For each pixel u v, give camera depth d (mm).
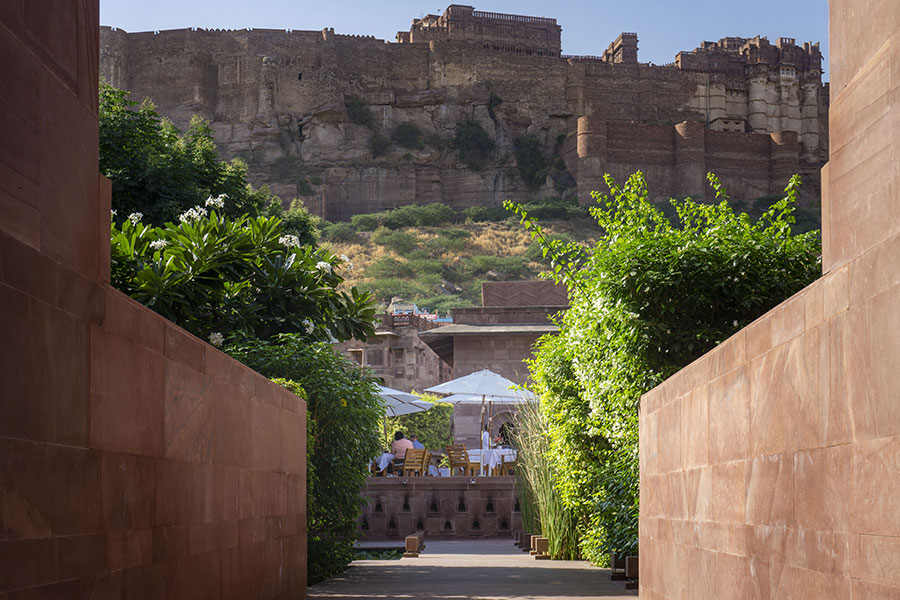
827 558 2541
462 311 31938
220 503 4305
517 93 127062
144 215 16219
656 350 6758
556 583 8164
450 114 125438
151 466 3354
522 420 12211
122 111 17094
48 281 2566
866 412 2295
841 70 2582
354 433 9625
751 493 3275
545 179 121875
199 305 9336
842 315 2457
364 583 8508
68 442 2645
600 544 9719
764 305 6754
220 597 4254
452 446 20094
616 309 6809
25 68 2500
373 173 120750
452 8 129250
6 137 2363
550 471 11586
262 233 10844
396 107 125188
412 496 17859
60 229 2680
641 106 129000
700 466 4062
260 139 119188
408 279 108562
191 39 119938
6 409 2277
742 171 120812
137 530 3182
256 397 5148
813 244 6852
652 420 5395
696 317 6809
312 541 8867
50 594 2480
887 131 2248
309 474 8578
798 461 2787
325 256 11594
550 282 32594
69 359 2680
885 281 2205
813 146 130500
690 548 4258
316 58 122938
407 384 46188
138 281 8758
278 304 10547
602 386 7320
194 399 3918
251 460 4988
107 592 2889
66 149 2764
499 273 109688
